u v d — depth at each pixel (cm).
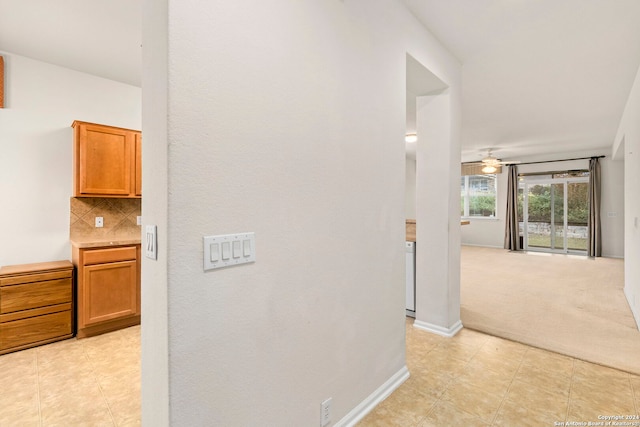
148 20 110
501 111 435
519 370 218
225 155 108
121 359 238
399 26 199
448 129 268
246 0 114
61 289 272
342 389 158
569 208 762
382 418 169
